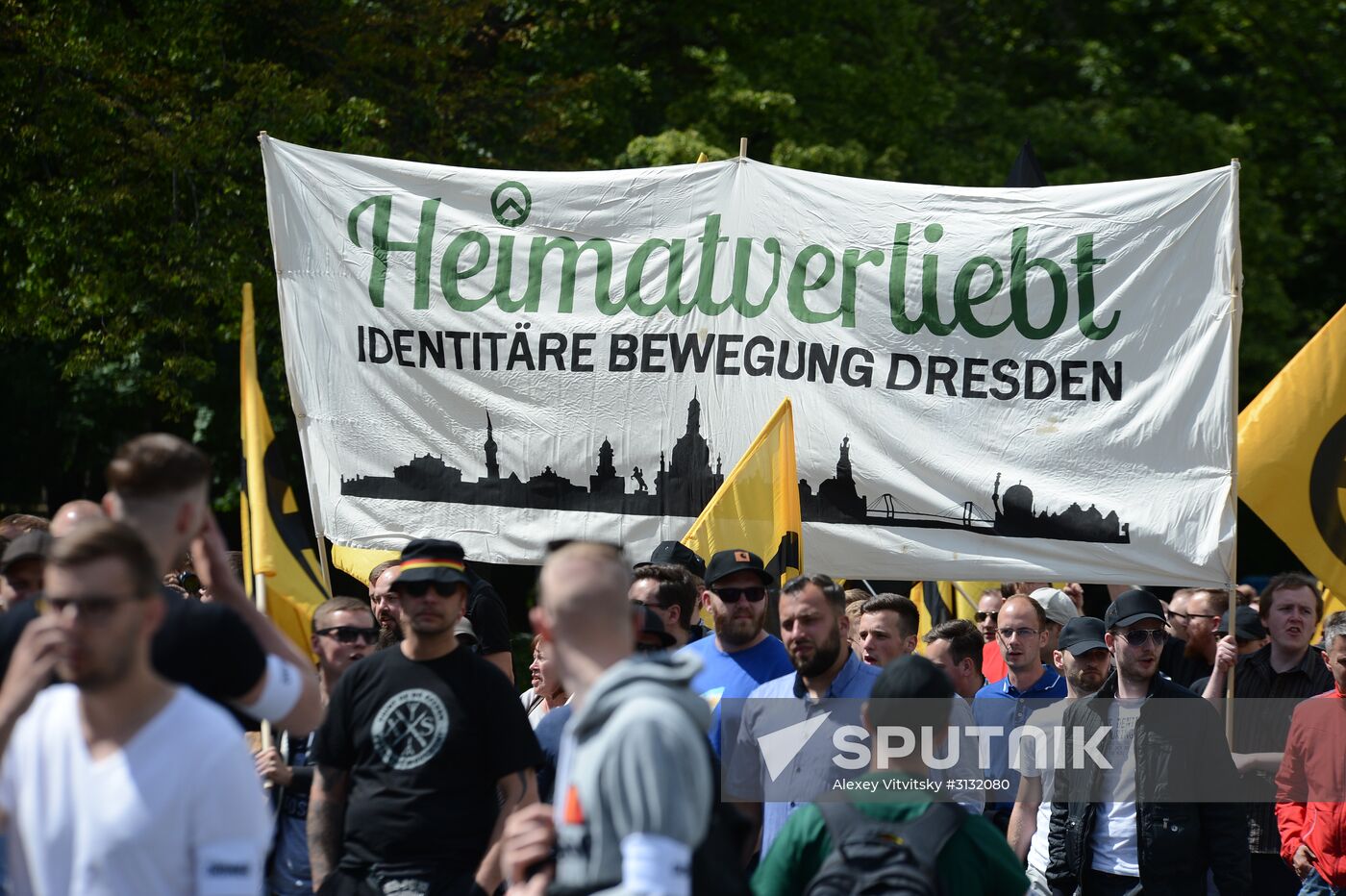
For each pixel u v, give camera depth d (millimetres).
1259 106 65438
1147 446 18953
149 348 40375
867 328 19688
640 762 7754
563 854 8109
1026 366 19375
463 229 20203
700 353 19844
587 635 8359
